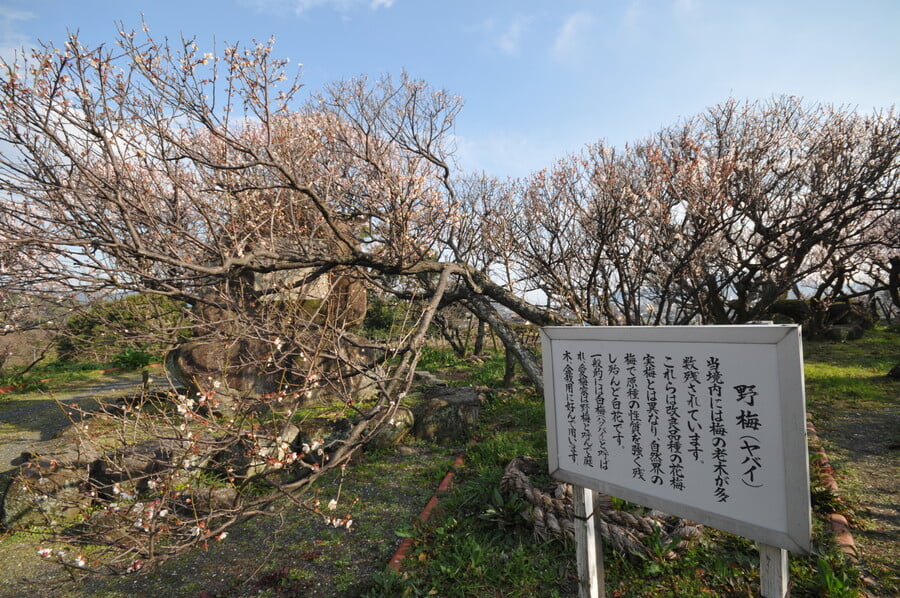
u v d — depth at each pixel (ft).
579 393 8.93
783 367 6.13
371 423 11.14
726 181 17.87
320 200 13.94
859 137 23.54
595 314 19.90
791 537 6.05
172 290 11.90
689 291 19.52
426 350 44.19
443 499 14.23
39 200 11.09
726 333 6.70
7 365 36.63
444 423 20.59
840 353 36.09
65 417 27.86
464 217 22.93
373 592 10.27
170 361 24.54
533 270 22.36
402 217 17.98
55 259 12.23
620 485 8.19
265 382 21.44
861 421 19.85
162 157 12.80
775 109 27.71
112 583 11.51
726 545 10.82
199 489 13.87
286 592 10.67
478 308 25.88
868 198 18.49
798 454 5.99
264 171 20.06
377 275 22.74
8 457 20.94
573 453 9.05
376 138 24.84
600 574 9.05
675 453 7.39
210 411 10.48
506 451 17.65
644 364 7.80
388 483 16.30
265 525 13.82
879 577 9.51
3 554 12.93
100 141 11.75
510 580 10.22
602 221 18.88
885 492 13.34
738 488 6.64
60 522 13.89
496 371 35.50
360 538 12.84
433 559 11.31
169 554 8.18
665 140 27.17
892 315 62.80
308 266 15.62
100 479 14.30
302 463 9.66
